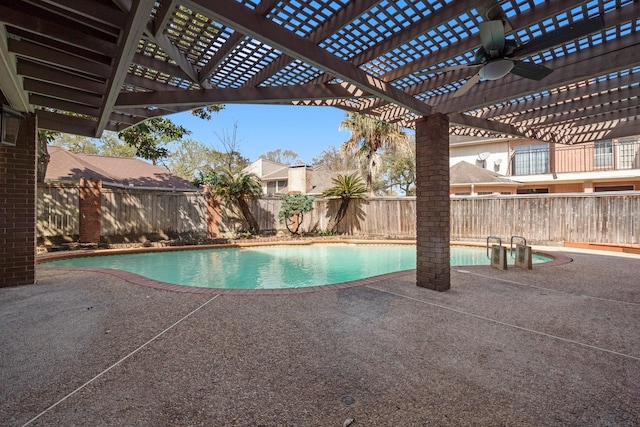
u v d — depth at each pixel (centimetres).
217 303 412
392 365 251
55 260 809
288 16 289
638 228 945
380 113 565
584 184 1590
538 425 184
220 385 224
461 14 284
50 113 569
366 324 339
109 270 618
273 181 2747
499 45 305
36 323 339
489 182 1514
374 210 1427
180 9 303
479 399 208
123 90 466
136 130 1155
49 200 955
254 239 1277
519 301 423
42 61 331
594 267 665
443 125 479
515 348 282
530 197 1120
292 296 445
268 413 194
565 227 1061
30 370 242
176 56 363
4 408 196
